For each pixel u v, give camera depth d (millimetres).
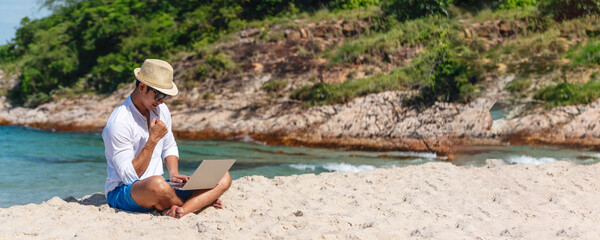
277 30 15695
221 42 16031
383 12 14891
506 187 4594
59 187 6105
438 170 5441
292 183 4910
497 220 3670
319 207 3951
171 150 3914
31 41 25875
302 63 13648
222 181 3777
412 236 3244
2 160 8250
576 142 5293
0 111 17250
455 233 3270
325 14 15914
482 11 10969
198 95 13383
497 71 7703
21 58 24125
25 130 13750
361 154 9258
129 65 16812
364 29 14625
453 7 12438
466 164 5613
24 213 3566
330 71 12906
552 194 4398
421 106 10273
